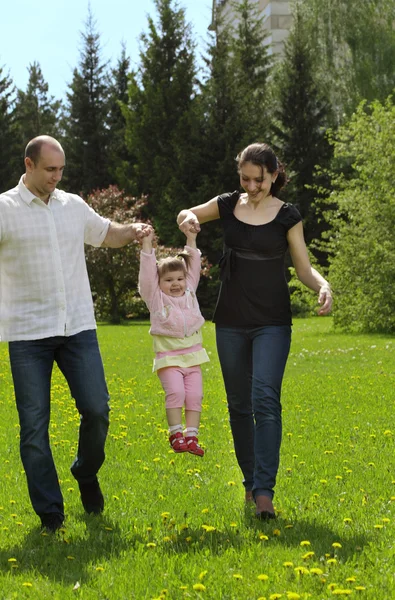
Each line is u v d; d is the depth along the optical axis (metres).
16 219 5.13
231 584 4.06
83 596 3.94
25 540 4.97
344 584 4.07
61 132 61.22
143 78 50.50
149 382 12.95
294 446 7.81
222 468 6.95
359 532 4.98
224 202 5.68
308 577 4.11
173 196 44.22
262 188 5.44
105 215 40.12
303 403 10.59
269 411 5.29
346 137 25.34
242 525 5.14
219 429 8.89
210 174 44.62
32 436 5.10
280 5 57.31
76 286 5.29
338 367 15.02
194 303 5.61
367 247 23.75
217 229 43.19
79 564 4.45
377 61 43.97
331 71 46.09
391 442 8.01
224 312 5.59
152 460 7.30
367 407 10.20
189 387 5.59
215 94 44.94
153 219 44.41
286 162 45.06
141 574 4.23
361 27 44.12
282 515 5.38
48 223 5.19
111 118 55.16
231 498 5.93
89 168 54.22
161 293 5.57
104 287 36.78
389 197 23.61
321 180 45.56
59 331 5.16
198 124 44.91
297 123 46.09
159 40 50.09
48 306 5.18
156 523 5.26
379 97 43.06
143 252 5.53
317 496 5.87
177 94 49.38
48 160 5.05
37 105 62.28
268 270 5.53
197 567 4.31
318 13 45.62
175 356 5.56
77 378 5.21
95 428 5.22
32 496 5.14
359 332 24.33
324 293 5.34
